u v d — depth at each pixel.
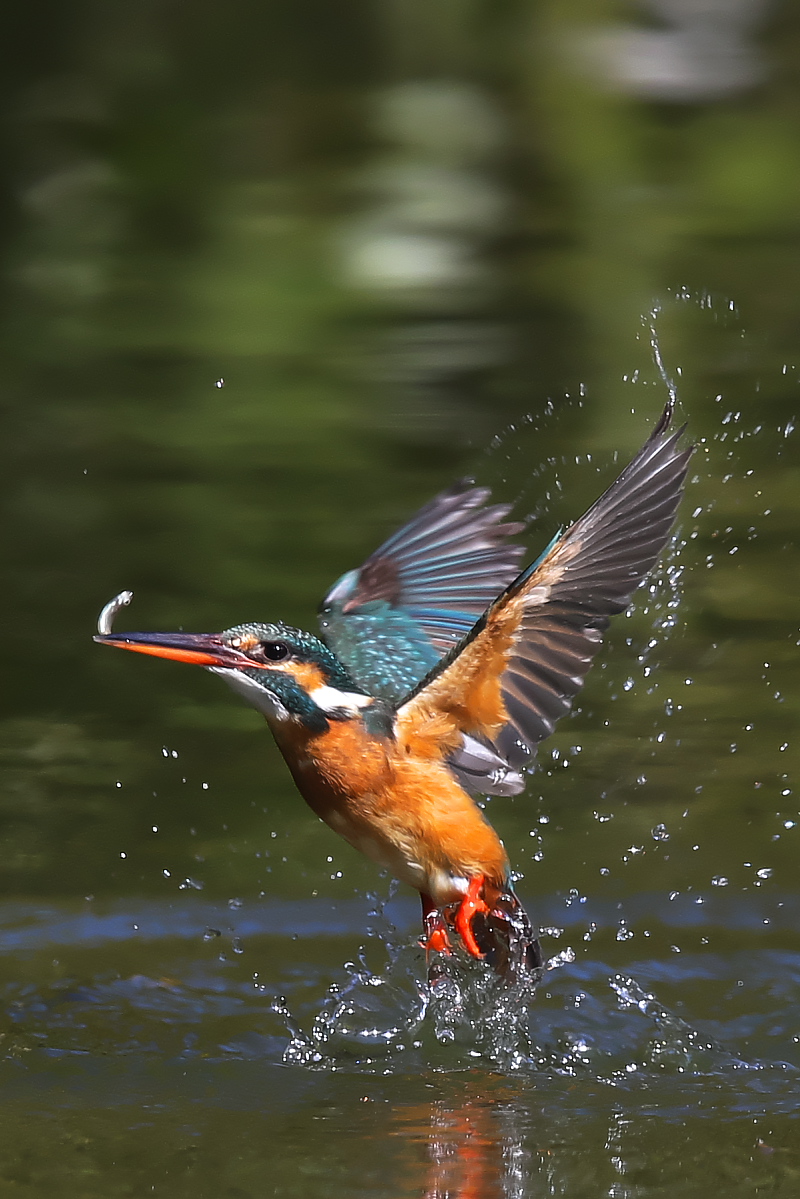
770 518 15.14
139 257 24.39
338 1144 6.59
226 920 9.53
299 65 36.31
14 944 9.12
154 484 16.45
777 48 37.09
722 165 28.52
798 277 22.72
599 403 18.16
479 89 33.84
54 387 19.39
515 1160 6.43
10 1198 6.04
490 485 15.73
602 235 25.12
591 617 7.34
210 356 20.55
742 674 12.66
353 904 9.81
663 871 10.16
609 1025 8.20
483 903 7.85
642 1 40.38
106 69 35.72
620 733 11.98
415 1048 7.91
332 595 9.02
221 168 28.86
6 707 12.55
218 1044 7.91
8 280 23.55
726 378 18.72
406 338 20.86
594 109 31.88
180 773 11.62
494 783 7.95
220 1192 6.09
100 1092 7.24
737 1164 6.39
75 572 14.27
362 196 26.70
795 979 8.77
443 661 7.76
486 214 26.17
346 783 7.88
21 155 29.09
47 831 10.68
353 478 16.28
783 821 10.76
